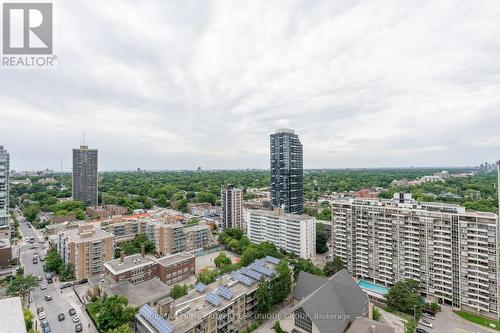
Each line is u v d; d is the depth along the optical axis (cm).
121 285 10775
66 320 9788
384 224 12144
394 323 9525
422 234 11138
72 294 11756
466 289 10200
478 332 9044
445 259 10619
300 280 10588
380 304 10831
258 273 10475
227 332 8506
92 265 13362
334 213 13850
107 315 8600
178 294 10356
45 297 11406
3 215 19625
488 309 9775
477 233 9962
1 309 7000
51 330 9188
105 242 13825
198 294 9306
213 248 18238
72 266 13250
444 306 10588
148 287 10700
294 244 16662
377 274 12419
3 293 11512
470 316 9888
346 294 9212
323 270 13212
